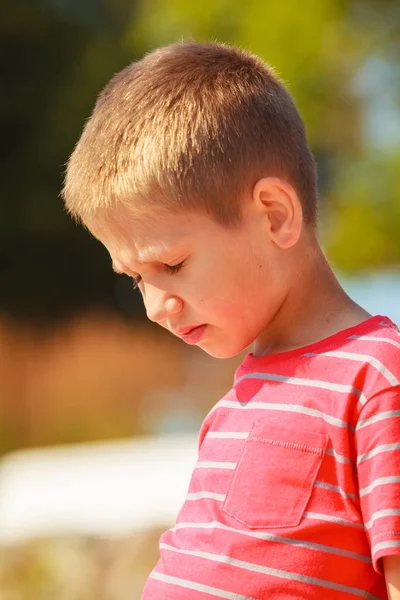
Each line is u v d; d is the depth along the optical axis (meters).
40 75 24.48
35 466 7.39
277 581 2.09
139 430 11.78
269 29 11.05
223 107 2.28
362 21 11.16
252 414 2.25
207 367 13.68
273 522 2.12
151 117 2.27
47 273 24.75
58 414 12.36
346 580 2.07
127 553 6.07
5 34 24.16
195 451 7.36
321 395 2.16
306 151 2.40
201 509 2.26
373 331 2.20
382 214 11.23
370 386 2.10
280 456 2.15
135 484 6.61
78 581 6.04
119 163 2.25
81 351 14.34
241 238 2.22
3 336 15.29
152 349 14.81
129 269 2.30
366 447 2.06
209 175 2.21
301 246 2.29
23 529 6.29
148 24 12.45
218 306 2.23
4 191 24.36
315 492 2.10
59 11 24.41
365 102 11.52
